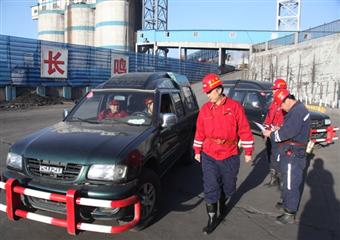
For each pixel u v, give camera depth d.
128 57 32.50
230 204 5.38
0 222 4.47
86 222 3.87
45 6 68.75
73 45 24.69
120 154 3.89
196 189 5.96
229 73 53.25
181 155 6.60
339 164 7.86
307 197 5.71
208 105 4.30
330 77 23.58
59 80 23.45
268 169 7.44
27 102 19.58
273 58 36.28
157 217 4.78
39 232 4.23
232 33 55.00
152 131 4.75
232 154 4.32
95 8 59.94
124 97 5.45
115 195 3.65
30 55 21.05
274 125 6.16
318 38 27.25
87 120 5.17
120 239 4.12
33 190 3.74
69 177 3.80
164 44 57.12
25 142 4.25
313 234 4.40
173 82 6.82
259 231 4.45
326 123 9.01
